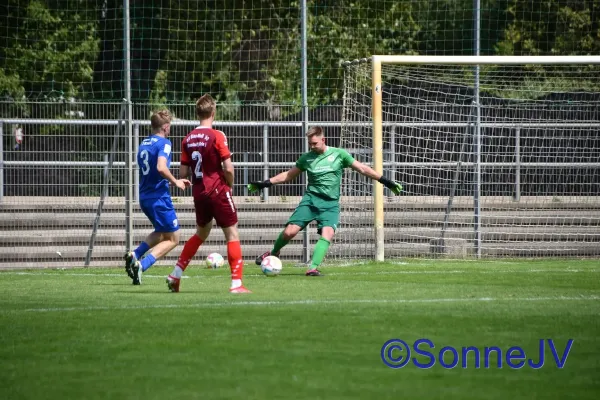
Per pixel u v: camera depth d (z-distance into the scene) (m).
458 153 54.00
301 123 50.62
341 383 17.20
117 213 49.91
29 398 16.23
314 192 40.38
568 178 57.22
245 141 52.69
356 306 27.17
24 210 49.56
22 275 42.56
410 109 57.12
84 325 23.91
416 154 53.97
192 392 16.55
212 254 42.16
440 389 16.75
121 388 16.91
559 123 57.56
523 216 53.84
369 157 49.59
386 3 66.75
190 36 67.25
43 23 65.31
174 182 31.86
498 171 55.62
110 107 56.03
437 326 23.19
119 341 21.50
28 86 65.00
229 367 18.59
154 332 22.66
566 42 68.19
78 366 18.84
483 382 17.34
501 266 44.28
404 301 28.58
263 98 66.00
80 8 66.88
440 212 52.22
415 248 50.59
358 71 48.56
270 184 40.81
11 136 50.19
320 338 21.61
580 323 23.69
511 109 57.25
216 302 28.52
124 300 29.55
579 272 40.44
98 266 48.81
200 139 30.59
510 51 68.12
